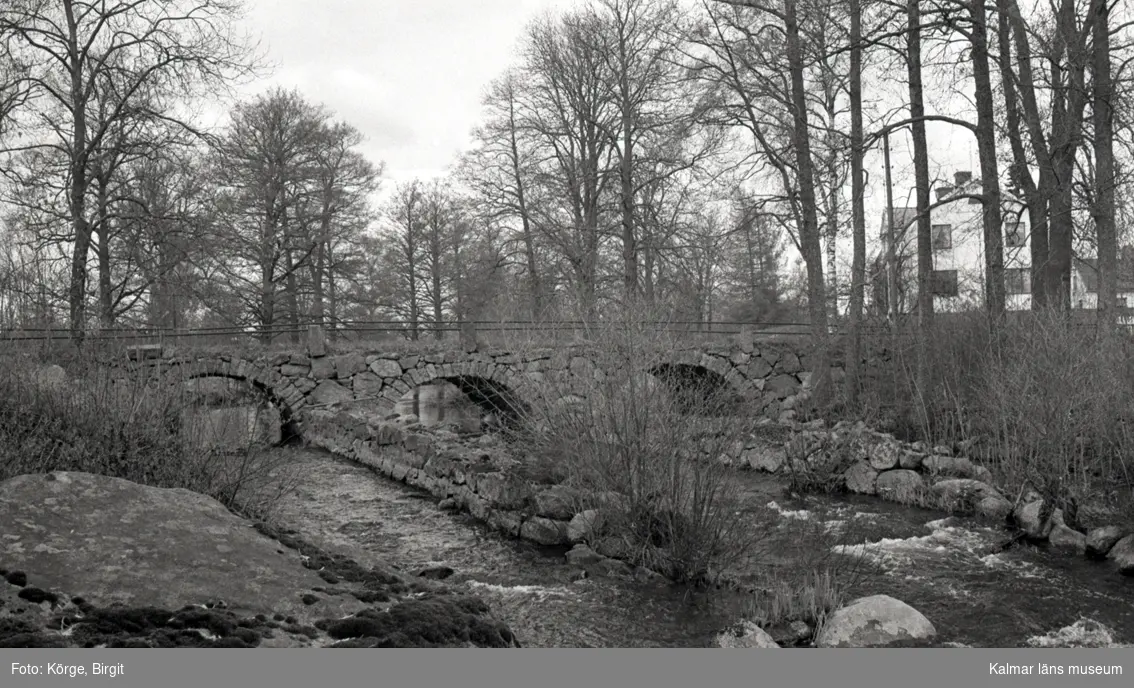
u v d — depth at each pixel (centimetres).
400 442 1420
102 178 2277
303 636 389
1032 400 1119
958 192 1820
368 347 2147
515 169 3262
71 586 395
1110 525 941
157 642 356
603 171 2984
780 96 2080
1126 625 725
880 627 665
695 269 2822
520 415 1150
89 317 1191
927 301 1692
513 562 900
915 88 1780
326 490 1302
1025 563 905
